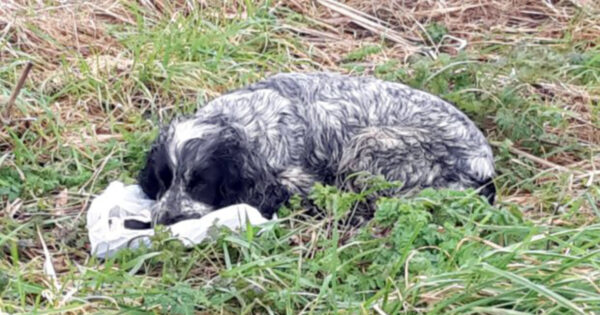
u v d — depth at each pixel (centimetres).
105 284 260
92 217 279
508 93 334
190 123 285
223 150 281
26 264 270
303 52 369
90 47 359
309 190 288
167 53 346
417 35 388
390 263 258
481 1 404
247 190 285
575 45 379
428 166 292
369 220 282
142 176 292
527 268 252
